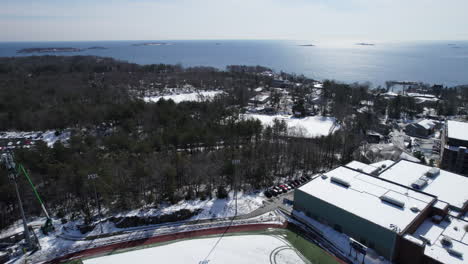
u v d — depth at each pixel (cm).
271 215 6925
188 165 7800
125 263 5350
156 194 7544
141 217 6556
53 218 6750
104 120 12500
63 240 5997
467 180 7400
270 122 14125
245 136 10875
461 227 5769
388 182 7156
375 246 5591
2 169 6931
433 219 5972
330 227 6366
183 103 14600
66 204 7212
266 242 5969
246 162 8369
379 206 6106
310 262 5409
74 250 5703
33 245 5762
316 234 6209
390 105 17350
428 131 13825
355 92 19238
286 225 6556
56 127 12544
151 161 7731
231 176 7788
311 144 10069
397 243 5256
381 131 14188
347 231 6044
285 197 7738
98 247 5797
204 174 7600
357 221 5806
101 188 6581
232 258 5491
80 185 6638
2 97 14825
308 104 18588
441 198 6600
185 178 7931
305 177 8750
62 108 13238
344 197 6500
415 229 5662
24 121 12519
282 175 9031
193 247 5797
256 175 8231
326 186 7012
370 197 6475
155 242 5966
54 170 7475
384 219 5641
